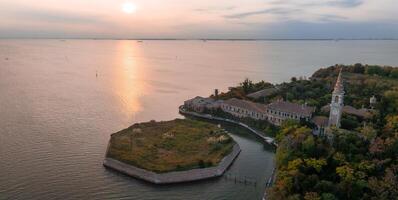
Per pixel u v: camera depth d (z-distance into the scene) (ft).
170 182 488.85
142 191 468.75
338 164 454.40
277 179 460.14
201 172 510.17
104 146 606.14
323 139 525.34
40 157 548.31
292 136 542.57
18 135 643.04
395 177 405.59
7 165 514.27
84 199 438.40
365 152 481.46
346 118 634.43
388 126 551.18
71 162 536.01
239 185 496.23
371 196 395.14
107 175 501.15
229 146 608.60
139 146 586.86
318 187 411.54
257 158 597.52
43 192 446.19
